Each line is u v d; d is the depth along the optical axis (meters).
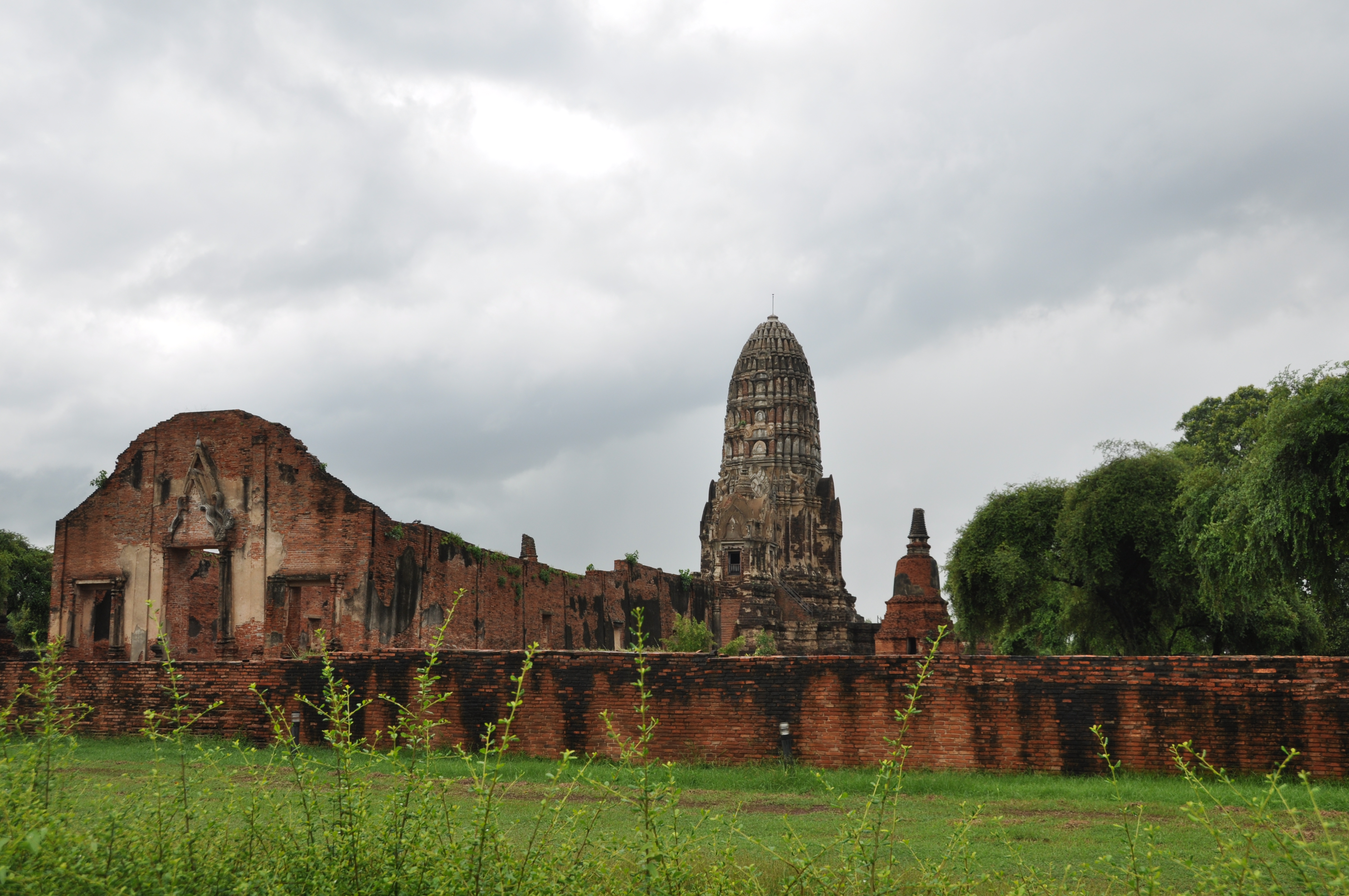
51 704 8.59
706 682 20.44
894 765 7.70
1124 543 37.38
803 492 87.12
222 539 36.62
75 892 6.37
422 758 20.27
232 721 23.52
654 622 61.22
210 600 41.62
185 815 7.25
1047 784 17.30
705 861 8.36
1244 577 25.62
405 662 22.39
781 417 88.50
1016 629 44.94
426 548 38.69
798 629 78.75
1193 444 59.69
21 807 6.86
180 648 37.56
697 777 18.17
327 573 35.47
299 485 36.44
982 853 11.69
